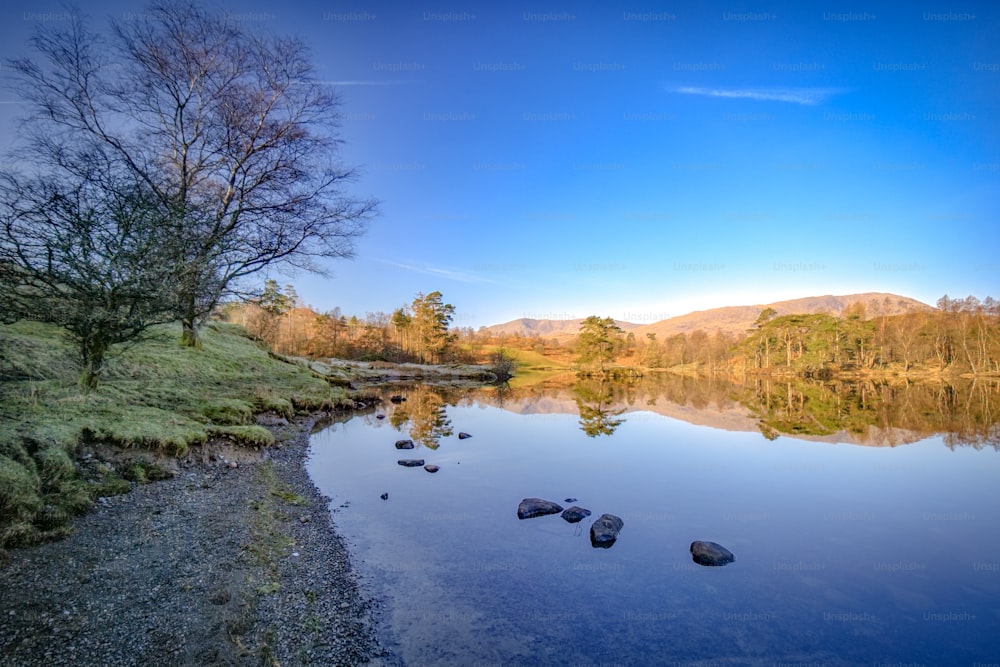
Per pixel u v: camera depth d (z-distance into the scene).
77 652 3.80
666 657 4.72
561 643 4.91
